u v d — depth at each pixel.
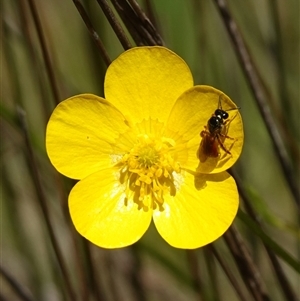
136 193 0.16
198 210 0.16
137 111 0.16
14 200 0.22
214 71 0.21
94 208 0.16
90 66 0.20
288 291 0.18
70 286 0.19
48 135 0.16
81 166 0.16
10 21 0.20
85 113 0.16
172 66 0.16
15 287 0.21
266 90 0.20
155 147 0.16
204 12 0.21
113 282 0.21
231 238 0.17
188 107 0.16
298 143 0.22
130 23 0.16
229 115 0.16
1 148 0.21
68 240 0.22
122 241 0.16
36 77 0.20
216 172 0.16
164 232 0.16
